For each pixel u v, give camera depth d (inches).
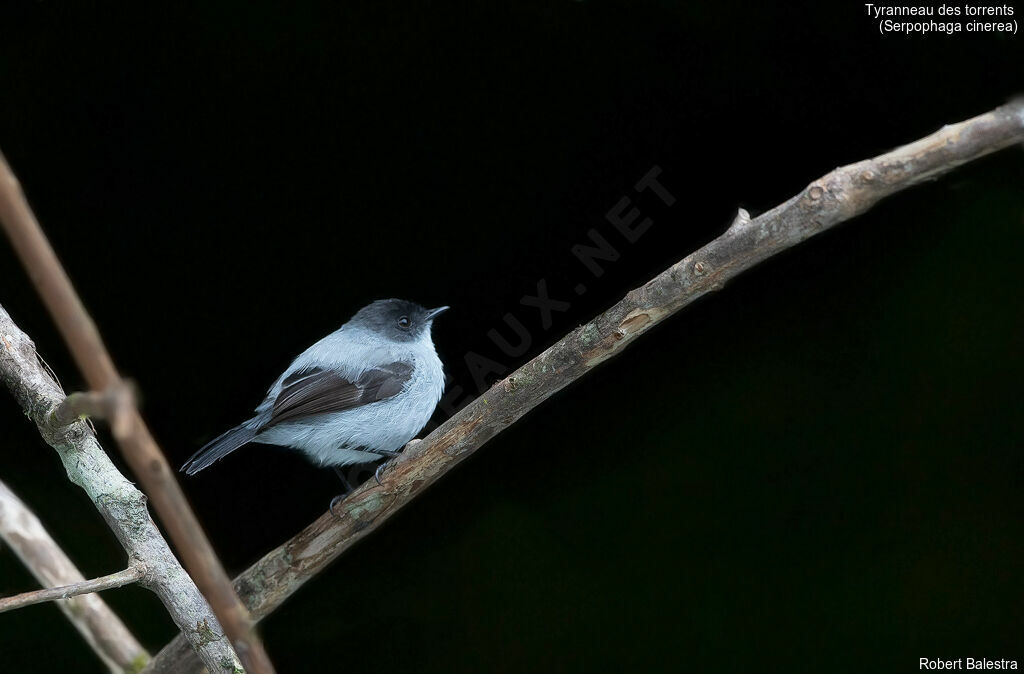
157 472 90.3
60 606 293.9
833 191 224.8
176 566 204.4
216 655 202.1
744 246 235.6
